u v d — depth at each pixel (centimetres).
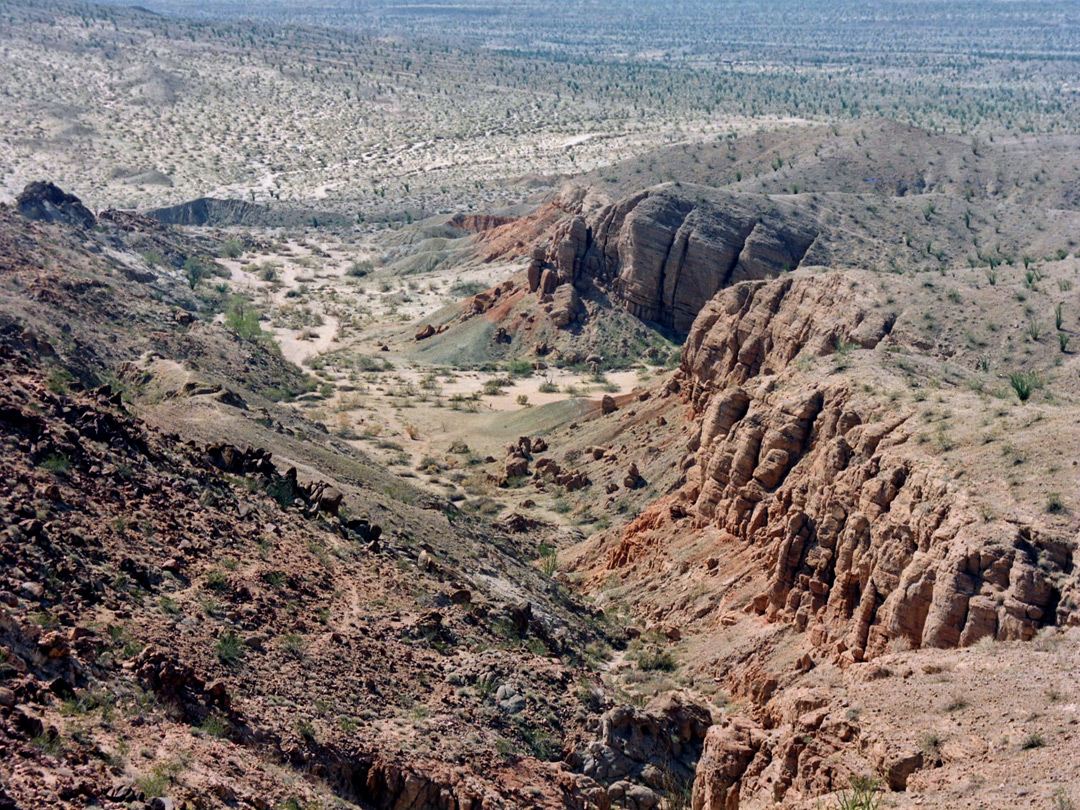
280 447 6600
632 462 8469
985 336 8756
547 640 4812
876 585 4241
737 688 4631
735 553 5562
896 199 17000
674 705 4194
